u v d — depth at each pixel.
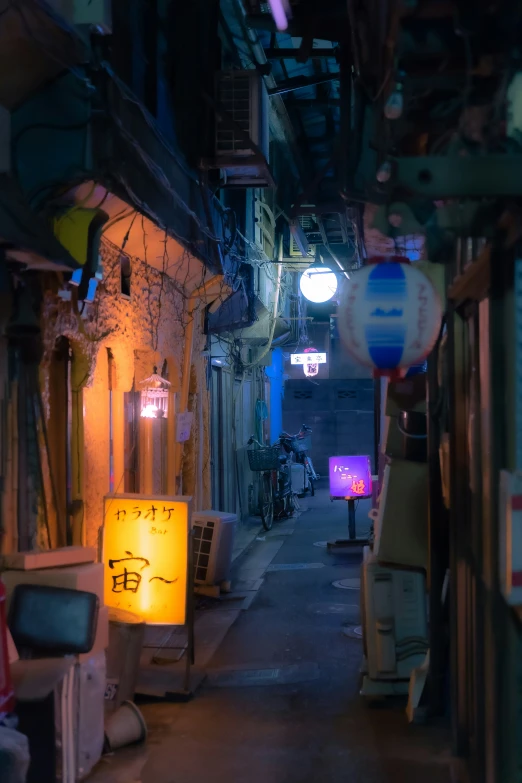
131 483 8.56
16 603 4.73
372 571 6.47
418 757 5.14
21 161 5.85
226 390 15.31
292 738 5.53
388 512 6.46
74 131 5.84
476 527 4.37
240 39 11.31
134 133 6.75
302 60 6.26
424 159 3.12
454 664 5.15
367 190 4.05
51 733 4.40
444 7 3.04
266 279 16.58
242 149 9.30
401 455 6.59
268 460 16.23
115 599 6.77
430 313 3.55
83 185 5.99
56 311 6.09
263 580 11.20
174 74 9.09
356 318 3.57
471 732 4.94
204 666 7.29
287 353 26.72
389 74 3.52
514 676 3.47
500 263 3.62
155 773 4.96
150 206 7.16
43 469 5.80
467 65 3.20
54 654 4.72
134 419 8.66
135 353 8.75
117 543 6.82
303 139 16.38
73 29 5.52
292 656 7.55
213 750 5.33
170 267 9.45
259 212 15.79
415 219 3.62
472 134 3.34
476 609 4.33
